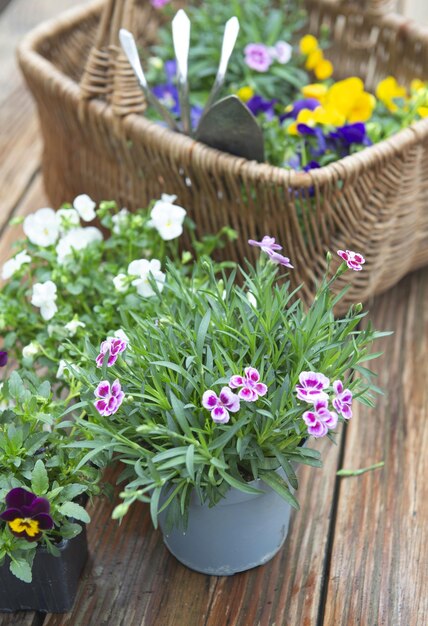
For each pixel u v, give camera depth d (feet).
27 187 4.99
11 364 4.13
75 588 3.44
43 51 4.68
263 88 5.00
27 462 3.26
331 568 3.54
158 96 4.93
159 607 3.44
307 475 3.79
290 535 3.62
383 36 4.82
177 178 3.94
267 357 3.24
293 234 3.85
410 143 3.86
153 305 3.55
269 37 5.03
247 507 3.31
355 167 3.75
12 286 3.86
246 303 3.33
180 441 3.16
